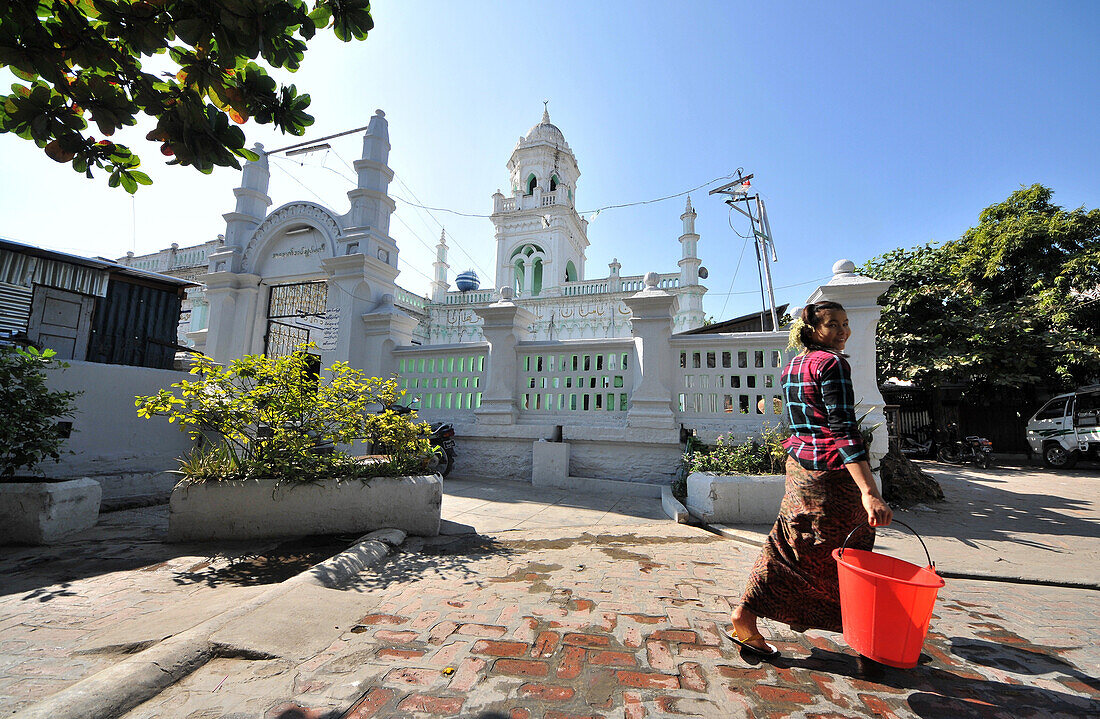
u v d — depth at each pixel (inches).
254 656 83.8
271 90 89.0
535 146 1047.0
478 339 850.8
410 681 77.9
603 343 299.9
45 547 156.3
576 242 1079.0
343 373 194.5
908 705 75.0
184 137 86.2
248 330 432.1
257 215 476.1
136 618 102.7
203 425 181.2
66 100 84.8
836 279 249.1
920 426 639.1
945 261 609.0
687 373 280.4
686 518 199.0
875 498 76.2
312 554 149.0
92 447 234.8
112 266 296.2
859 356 237.9
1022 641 100.0
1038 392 601.9
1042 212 585.3
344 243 393.7
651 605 112.9
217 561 142.9
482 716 69.2
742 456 217.8
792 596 86.2
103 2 72.6
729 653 90.4
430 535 173.8
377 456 206.2
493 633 96.7
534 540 171.0
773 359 266.2
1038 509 247.4
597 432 280.5
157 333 327.0
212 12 73.1
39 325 271.9
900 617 74.2
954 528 203.8
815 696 76.9
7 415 165.2
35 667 81.4
